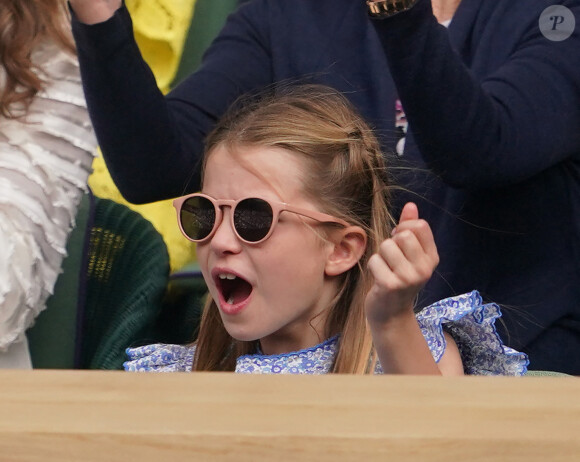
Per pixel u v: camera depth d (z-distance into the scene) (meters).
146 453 2.48
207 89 8.67
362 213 6.54
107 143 7.98
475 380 2.94
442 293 8.16
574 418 2.62
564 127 7.94
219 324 6.84
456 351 6.55
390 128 8.52
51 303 9.03
